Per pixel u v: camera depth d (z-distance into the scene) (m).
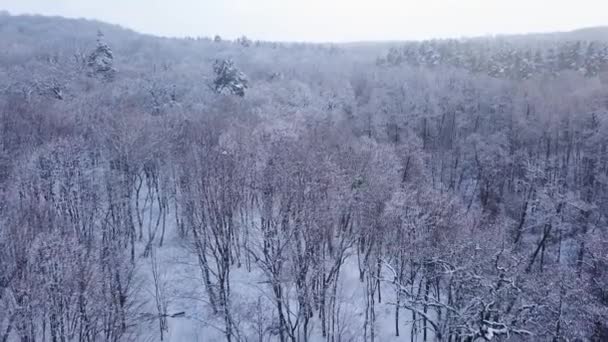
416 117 75.56
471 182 64.31
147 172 42.97
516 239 43.66
